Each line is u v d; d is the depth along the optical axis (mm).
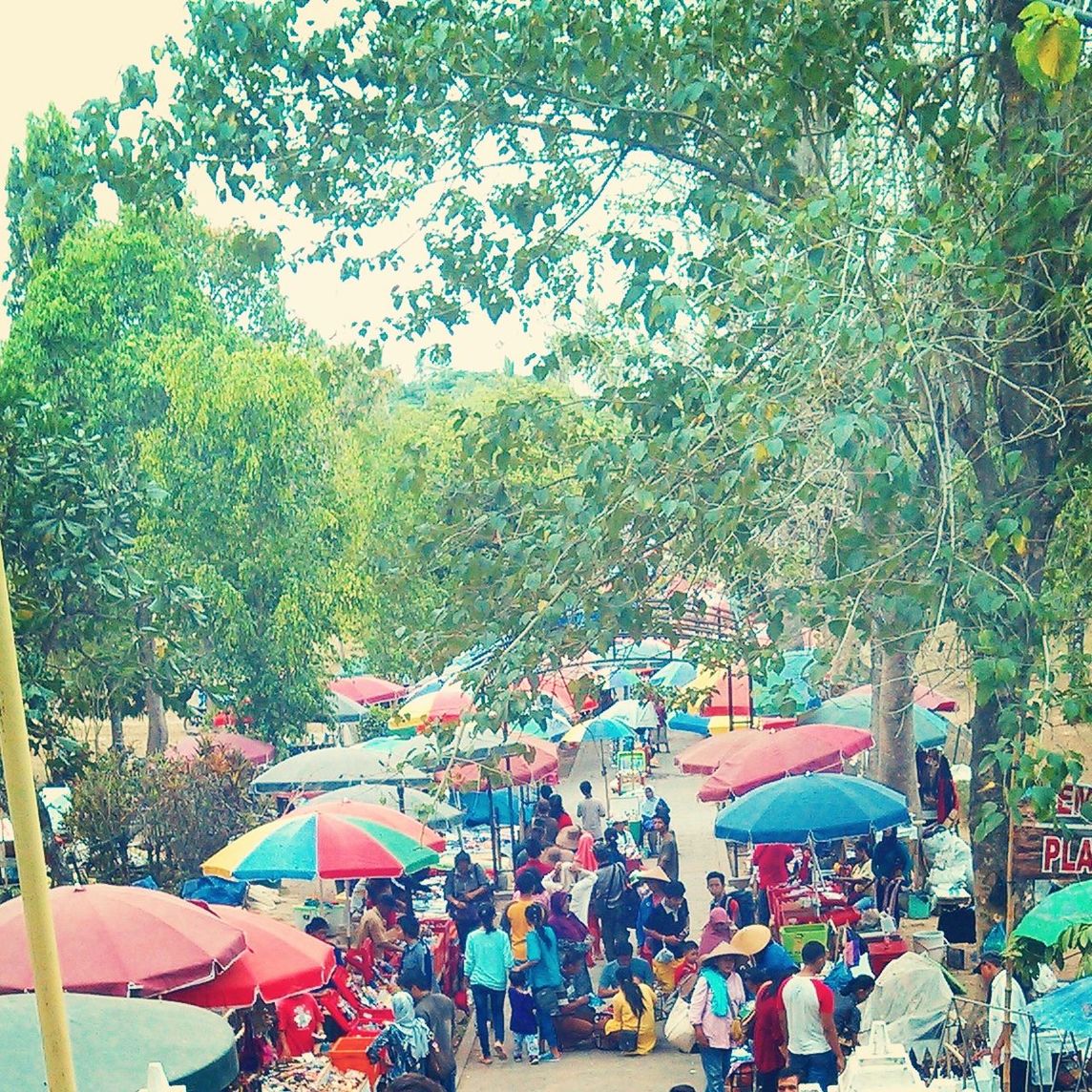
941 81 11438
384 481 29719
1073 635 10469
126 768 20828
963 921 15430
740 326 10578
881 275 9367
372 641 30594
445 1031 12555
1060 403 10234
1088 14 9852
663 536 11094
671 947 16828
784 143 11273
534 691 10586
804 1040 11594
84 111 12227
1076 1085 9844
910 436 11531
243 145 12375
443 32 11477
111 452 21297
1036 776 8570
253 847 14758
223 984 10039
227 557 26969
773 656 12547
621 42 11633
